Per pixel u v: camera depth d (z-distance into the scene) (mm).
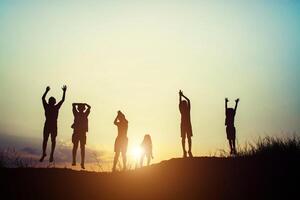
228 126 17984
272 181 12211
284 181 12141
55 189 12750
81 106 15766
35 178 13391
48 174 13812
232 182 12438
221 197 11648
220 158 14781
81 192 12609
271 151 14344
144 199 11945
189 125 16188
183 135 16156
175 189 12406
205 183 12594
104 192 12609
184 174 13461
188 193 12070
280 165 13172
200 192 12055
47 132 15094
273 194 11547
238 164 13672
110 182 13438
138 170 14562
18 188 12625
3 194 12195
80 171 14570
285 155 13891
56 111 15289
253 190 11844
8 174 13523
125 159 15609
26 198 12078
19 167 14281
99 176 14094
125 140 15750
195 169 13766
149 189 12609
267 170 12914
